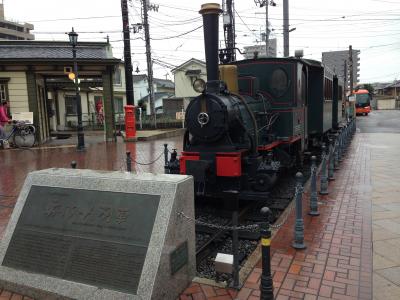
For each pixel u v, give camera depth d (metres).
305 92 9.66
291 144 8.88
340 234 5.42
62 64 16.16
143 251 3.69
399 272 4.27
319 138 13.03
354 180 8.94
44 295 3.96
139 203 3.93
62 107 28.80
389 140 17.98
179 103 36.75
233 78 7.42
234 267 4.03
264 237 3.57
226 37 20.91
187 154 6.68
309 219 6.09
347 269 4.37
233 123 6.52
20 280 4.09
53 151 14.65
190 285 4.14
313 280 4.14
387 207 6.68
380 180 8.88
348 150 14.38
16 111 16.22
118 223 3.92
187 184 4.11
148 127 26.80
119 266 3.74
